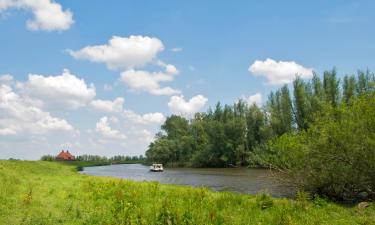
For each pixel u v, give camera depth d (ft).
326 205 57.52
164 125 402.11
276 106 239.09
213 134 287.69
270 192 91.40
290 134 83.51
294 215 48.14
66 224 41.42
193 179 159.43
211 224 41.27
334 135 68.85
